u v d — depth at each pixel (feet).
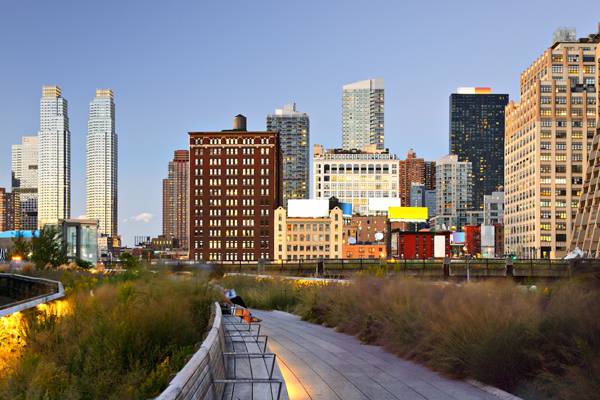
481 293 43.39
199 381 20.53
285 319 76.64
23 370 25.34
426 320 43.78
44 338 35.86
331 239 638.94
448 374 37.06
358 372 38.81
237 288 114.52
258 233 644.27
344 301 64.08
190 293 52.26
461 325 37.93
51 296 67.97
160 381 25.20
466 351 35.99
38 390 23.04
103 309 40.93
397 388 33.83
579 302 35.78
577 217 551.18
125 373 27.68
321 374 38.11
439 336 40.27
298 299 88.94
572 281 42.27
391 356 45.27
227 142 654.94
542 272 234.17
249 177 651.66
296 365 41.42
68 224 409.28
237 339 47.29
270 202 647.97
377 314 52.90
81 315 42.09
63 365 29.89
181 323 35.01
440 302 46.09
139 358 29.73
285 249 638.94
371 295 60.13
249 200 649.20
